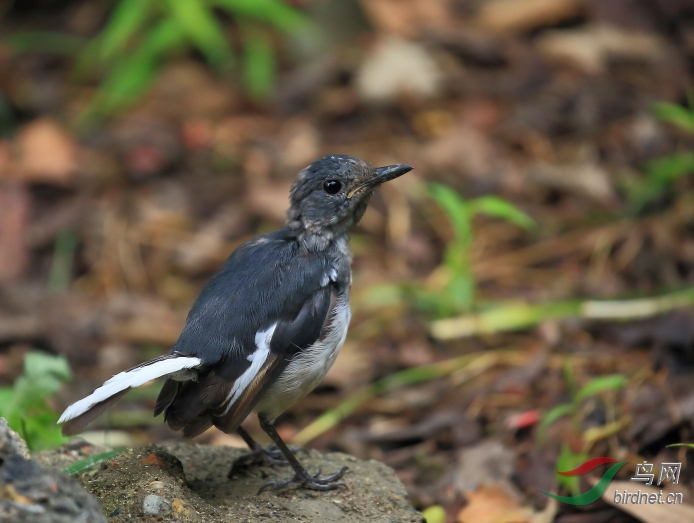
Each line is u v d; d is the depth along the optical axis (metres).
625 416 9.15
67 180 14.47
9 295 12.80
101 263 13.37
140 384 6.46
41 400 8.43
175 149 14.98
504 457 9.02
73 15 17.91
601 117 14.63
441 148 14.37
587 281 12.09
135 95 15.63
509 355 10.95
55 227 13.81
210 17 15.78
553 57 15.82
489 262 12.71
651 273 11.92
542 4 16.44
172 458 7.05
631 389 9.66
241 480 7.55
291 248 7.74
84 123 15.53
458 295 10.92
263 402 7.35
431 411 10.41
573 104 14.91
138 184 14.48
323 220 8.01
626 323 10.98
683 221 12.41
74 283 13.17
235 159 14.77
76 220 13.93
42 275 13.24
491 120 14.80
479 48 16.05
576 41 15.82
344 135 14.93
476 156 14.16
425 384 10.95
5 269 13.21
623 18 16.02
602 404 9.40
